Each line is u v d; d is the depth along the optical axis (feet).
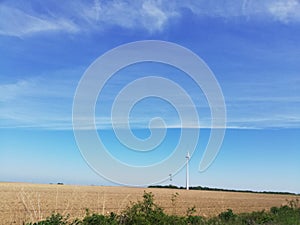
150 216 48.29
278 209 90.53
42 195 124.77
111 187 216.95
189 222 58.65
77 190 168.76
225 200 176.55
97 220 46.14
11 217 67.41
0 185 219.00
